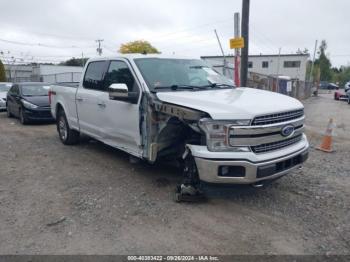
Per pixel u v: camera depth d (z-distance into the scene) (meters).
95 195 4.96
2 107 15.64
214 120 4.04
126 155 7.11
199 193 4.68
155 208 4.50
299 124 4.67
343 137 10.05
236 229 3.95
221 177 4.09
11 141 8.86
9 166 6.53
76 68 43.94
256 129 4.03
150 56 5.71
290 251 3.49
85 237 3.80
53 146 8.10
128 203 4.66
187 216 4.27
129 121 5.29
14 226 4.08
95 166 6.38
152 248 3.57
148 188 5.20
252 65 67.69
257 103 4.29
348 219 4.20
